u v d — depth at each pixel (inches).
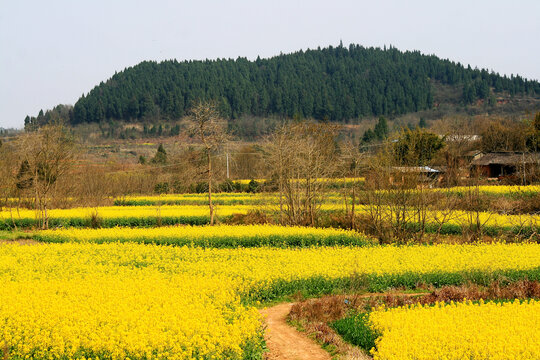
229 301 630.5
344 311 674.8
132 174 2664.9
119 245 1080.8
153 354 456.4
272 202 1524.4
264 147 1594.5
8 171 1956.2
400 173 1234.0
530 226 1206.3
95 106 7209.6
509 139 2738.7
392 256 927.0
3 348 457.7
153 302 608.1
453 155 1838.1
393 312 602.2
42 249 1035.9
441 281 803.4
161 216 1550.2
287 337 602.5
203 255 964.0
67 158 1840.6
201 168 1557.6
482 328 523.8
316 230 1221.7
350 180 1710.1
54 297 624.7
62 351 456.4
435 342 479.2
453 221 1290.6
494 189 1717.5
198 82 7834.6
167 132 6619.1
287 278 779.4
